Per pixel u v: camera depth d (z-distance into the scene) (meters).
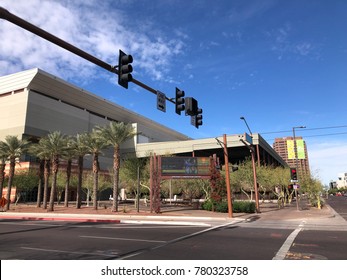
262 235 14.43
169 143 86.62
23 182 51.91
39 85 73.44
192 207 40.19
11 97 71.62
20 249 10.57
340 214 29.62
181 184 46.31
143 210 35.06
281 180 53.91
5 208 39.53
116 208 32.22
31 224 20.88
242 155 87.56
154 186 30.81
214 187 32.31
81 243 11.96
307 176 47.31
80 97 85.31
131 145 92.69
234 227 18.38
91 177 55.22
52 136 38.56
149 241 12.51
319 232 15.63
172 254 9.63
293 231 16.12
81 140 41.16
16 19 7.64
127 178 48.50
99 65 9.73
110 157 89.94
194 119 14.26
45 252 9.98
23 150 42.97
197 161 32.31
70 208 40.38
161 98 12.77
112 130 34.03
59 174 55.56
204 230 16.75
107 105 95.12
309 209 36.97
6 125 69.94
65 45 8.76
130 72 9.95
